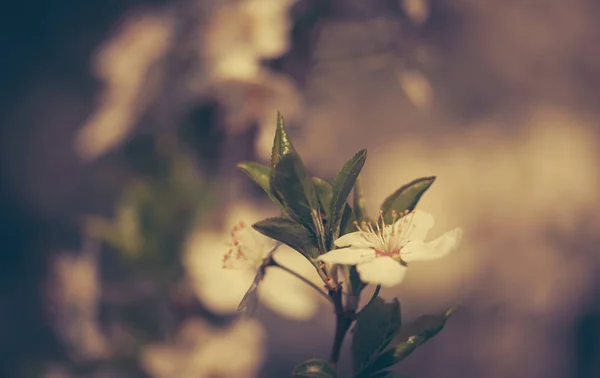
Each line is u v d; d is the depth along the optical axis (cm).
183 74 37
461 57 62
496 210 63
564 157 64
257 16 33
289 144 20
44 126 76
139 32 39
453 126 65
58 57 77
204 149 37
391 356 20
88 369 38
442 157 64
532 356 61
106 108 39
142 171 38
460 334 62
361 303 42
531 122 66
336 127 44
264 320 61
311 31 35
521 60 65
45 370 39
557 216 63
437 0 42
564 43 67
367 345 20
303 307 33
